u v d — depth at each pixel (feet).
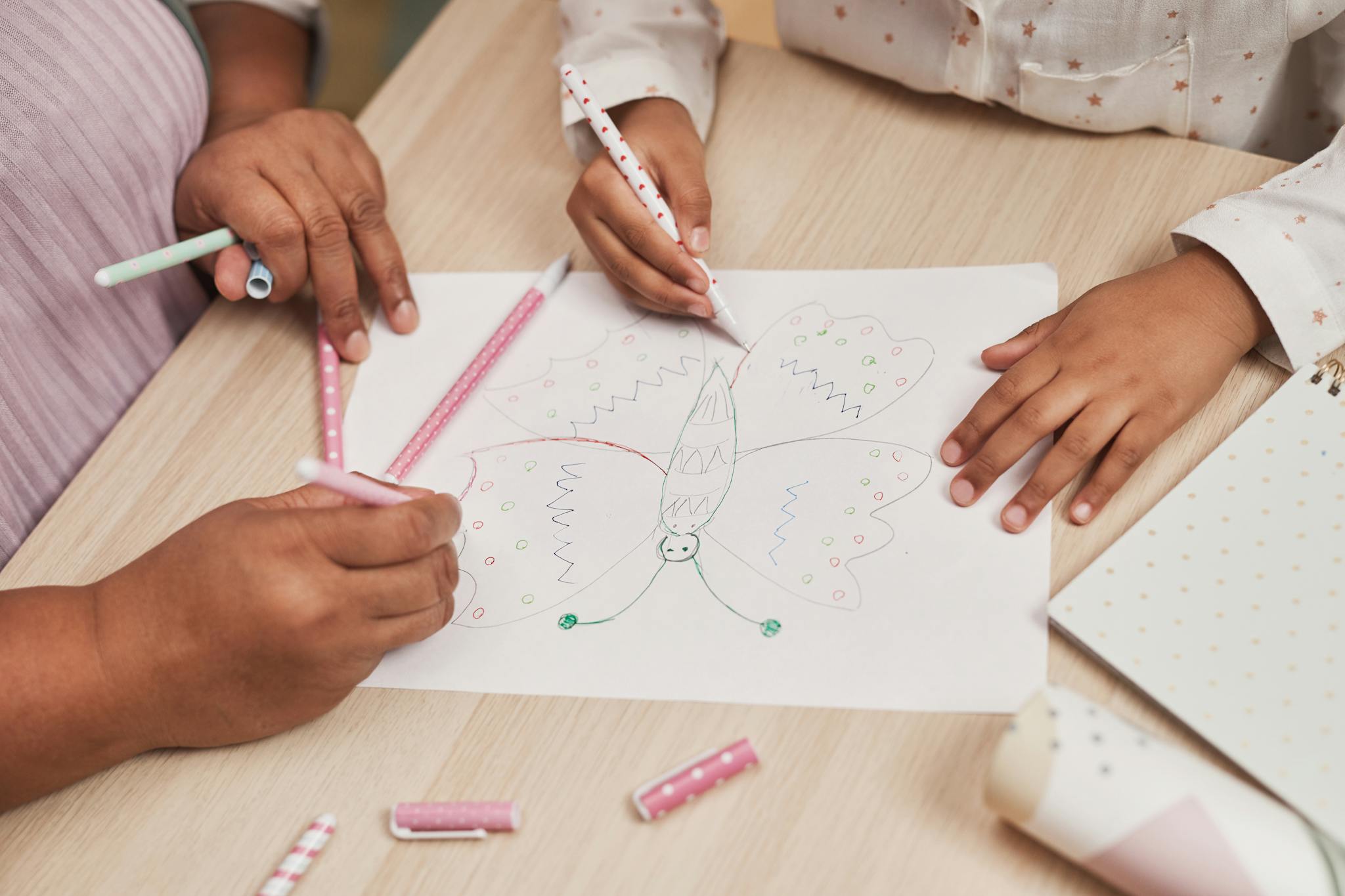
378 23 5.47
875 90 2.37
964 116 2.27
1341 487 1.59
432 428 1.98
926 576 1.64
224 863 1.55
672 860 1.46
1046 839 1.31
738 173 2.27
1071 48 2.10
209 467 2.02
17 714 1.57
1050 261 2.00
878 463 1.78
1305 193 1.83
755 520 1.75
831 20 2.32
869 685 1.55
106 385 2.31
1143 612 1.52
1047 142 2.19
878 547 1.68
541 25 2.64
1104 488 1.67
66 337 2.21
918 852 1.41
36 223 2.11
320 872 1.51
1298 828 1.25
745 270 2.10
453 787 1.56
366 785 1.59
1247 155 2.08
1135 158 2.12
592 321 2.12
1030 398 1.75
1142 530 1.60
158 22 2.35
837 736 1.51
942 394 1.85
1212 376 1.75
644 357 2.03
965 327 1.93
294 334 2.21
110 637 1.61
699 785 1.48
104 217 2.21
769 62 2.47
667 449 1.88
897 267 2.05
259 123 2.34
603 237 2.10
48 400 2.19
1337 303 1.77
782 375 1.93
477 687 1.65
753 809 1.48
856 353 1.93
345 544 1.56
